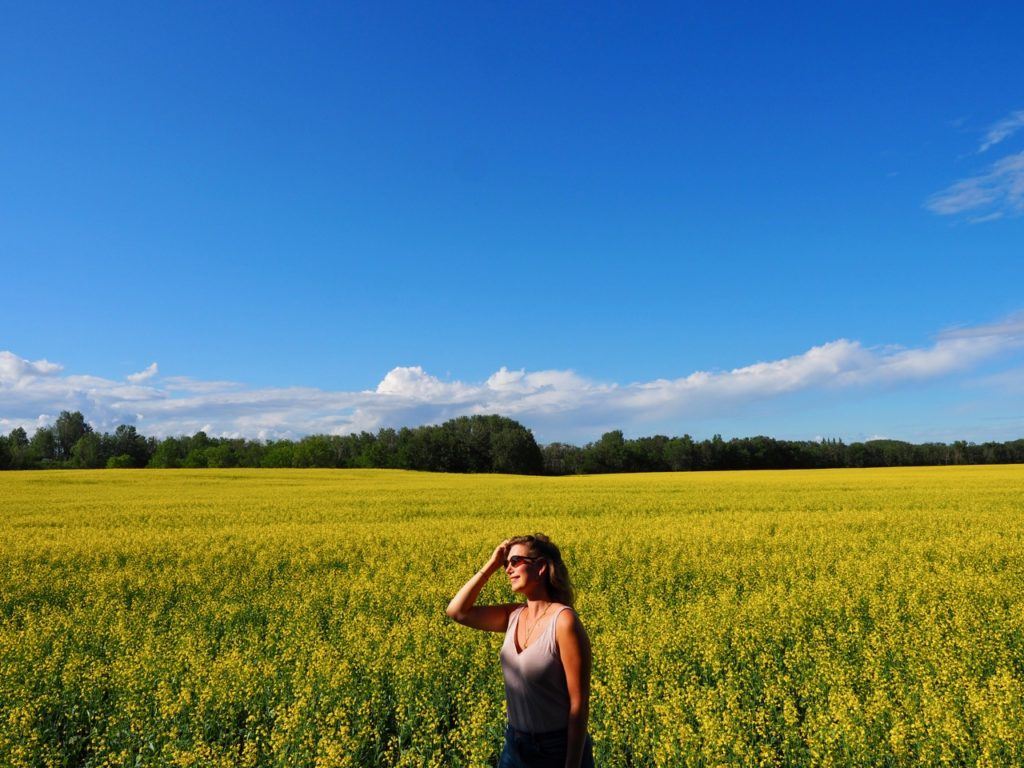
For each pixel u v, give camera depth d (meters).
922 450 122.94
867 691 7.77
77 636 10.20
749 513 27.08
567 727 4.21
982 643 9.23
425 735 6.82
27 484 51.81
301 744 6.45
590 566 15.58
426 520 26.28
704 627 9.70
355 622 10.55
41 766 6.76
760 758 6.25
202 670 8.06
